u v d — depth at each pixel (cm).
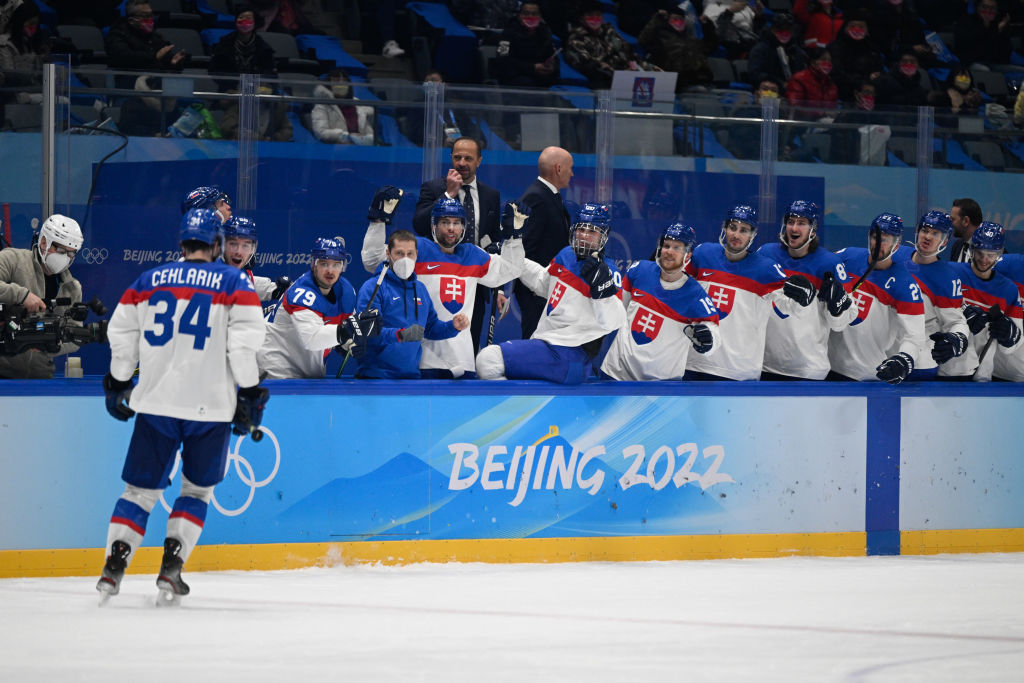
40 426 1684
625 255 2311
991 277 2162
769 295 2005
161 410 1405
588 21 3359
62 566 1694
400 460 1811
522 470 1861
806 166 2367
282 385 1761
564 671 1052
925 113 2402
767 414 1967
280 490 1764
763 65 3553
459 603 1448
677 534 1927
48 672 1021
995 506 2083
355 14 3569
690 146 2322
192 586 1586
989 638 1254
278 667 1047
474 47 3531
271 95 2186
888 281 2056
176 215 2181
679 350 1983
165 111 2159
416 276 1917
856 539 2008
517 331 2234
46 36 3005
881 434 2022
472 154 2130
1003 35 4053
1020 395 2098
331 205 2214
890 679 1041
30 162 2117
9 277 1812
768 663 1102
